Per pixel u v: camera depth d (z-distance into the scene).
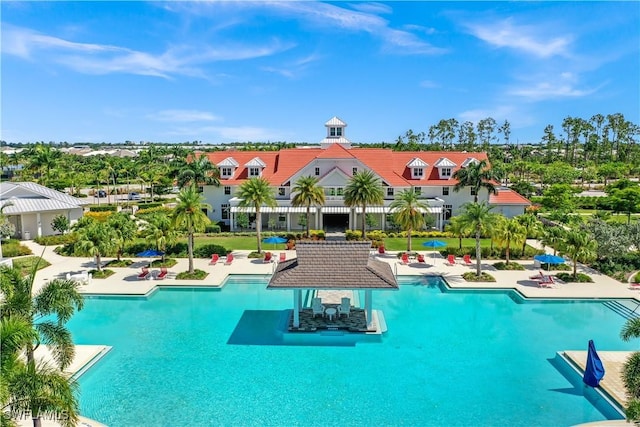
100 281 46.34
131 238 52.50
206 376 27.64
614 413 23.53
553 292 42.53
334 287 32.31
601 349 31.33
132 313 38.59
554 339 33.25
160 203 107.12
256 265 52.94
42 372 18.05
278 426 22.56
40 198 71.75
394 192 76.12
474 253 56.81
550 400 25.00
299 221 73.94
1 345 16.69
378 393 25.69
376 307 39.94
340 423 22.86
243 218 74.12
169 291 44.69
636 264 50.03
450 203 77.56
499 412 23.86
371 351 31.16
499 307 40.09
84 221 58.53
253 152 84.06
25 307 19.89
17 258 55.69
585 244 45.28
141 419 23.20
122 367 28.78
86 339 33.16
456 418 23.36
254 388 26.20
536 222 55.28
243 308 39.78
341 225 78.81
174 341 32.81
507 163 182.12
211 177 74.69
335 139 89.69
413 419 23.23
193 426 22.58
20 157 176.50
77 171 162.00
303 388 26.27
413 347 31.84
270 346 31.95
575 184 154.38
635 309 38.47
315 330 33.94
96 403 24.69
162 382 26.94
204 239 68.25
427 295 43.44
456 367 28.86
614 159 187.75
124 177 162.25
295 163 80.00
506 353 30.88
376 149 82.75
